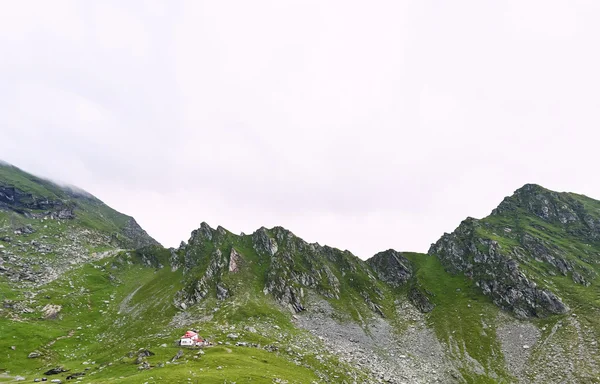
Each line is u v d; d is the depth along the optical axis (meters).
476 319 138.50
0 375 90.88
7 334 112.50
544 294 135.25
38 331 119.31
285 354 102.81
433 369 112.06
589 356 101.38
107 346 114.88
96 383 72.31
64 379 84.06
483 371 108.12
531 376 101.50
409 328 144.00
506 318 134.75
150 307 149.50
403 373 108.19
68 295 155.25
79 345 117.81
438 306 156.50
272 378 76.69
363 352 121.38
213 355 91.44
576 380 94.12
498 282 153.00
